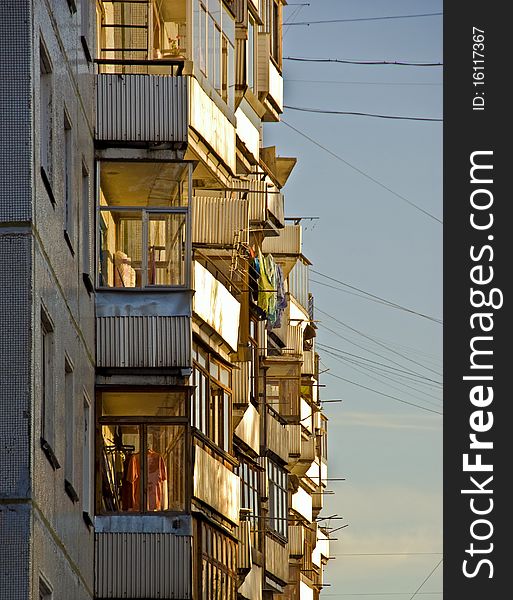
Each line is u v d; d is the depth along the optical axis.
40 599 29.77
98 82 38.34
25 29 28.52
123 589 37.31
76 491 34.28
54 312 31.09
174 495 37.94
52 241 30.83
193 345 43.16
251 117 53.31
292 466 63.19
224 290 45.16
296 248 63.00
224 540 43.94
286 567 59.62
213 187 44.53
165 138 38.34
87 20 36.72
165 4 40.59
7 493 27.75
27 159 28.42
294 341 64.12
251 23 53.16
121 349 38.06
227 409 46.38
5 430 27.91
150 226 38.41
